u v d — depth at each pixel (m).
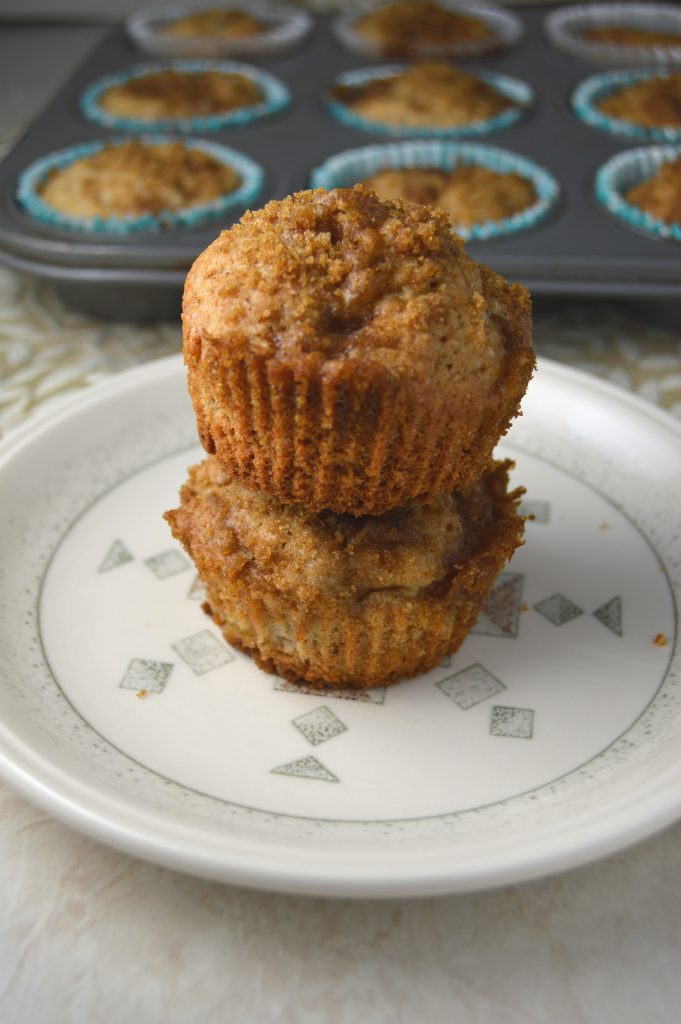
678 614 0.31
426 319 0.25
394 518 0.29
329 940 0.24
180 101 0.48
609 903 0.25
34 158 0.45
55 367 0.40
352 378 0.25
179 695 0.30
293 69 0.52
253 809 0.26
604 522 0.33
